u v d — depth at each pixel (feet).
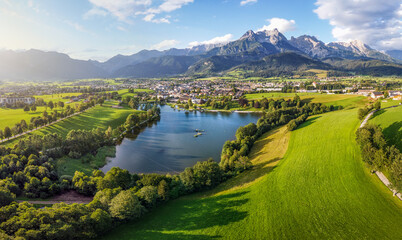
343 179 271.69
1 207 213.05
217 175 317.01
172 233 207.00
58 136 463.83
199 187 297.94
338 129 427.74
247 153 443.32
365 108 456.86
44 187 288.10
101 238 200.44
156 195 255.50
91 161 426.10
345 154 329.31
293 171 311.27
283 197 253.03
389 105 529.86
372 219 203.00
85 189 299.38
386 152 264.93
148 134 647.56
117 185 278.46
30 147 391.86
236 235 200.54
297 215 220.02
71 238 183.73
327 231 195.21
